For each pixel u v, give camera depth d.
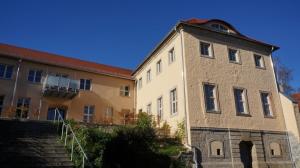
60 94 23.97
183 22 19.33
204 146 16.59
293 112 20.05
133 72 28.70
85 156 10.64
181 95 18.33
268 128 19.62
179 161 15.07
